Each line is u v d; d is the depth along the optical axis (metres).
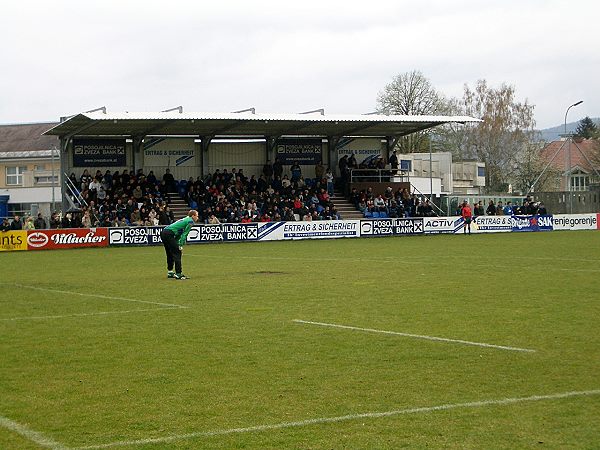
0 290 22.78
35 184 87.38
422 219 54.91
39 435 8.66
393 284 22.28
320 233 52.22
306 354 12.59
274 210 55.75
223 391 10.38
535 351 12.49
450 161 85.06
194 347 13.34
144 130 55.94
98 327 15.64
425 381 10.70
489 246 39.84
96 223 50.00
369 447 8.09
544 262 29.09
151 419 9.17
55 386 10.80
